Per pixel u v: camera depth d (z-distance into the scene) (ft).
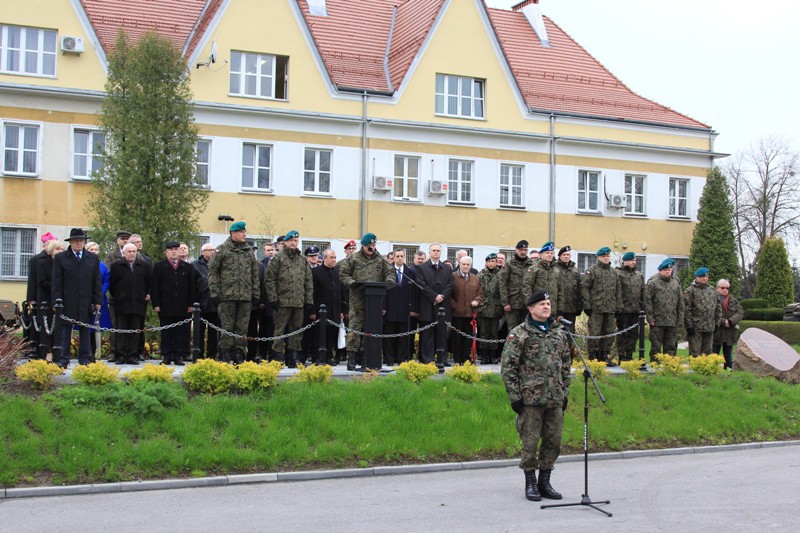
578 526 33.14
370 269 59.31
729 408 59.62
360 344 58.75
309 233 114.62
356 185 117.39
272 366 48.91
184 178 88.48
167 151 88.28
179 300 58.85
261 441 43.14
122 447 40.42
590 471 45.73
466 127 122.93
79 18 104.58
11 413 40.78
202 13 120.98
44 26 103.19
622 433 53.01
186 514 34.37
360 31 132.77
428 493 38.91
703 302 69.82
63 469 38.60
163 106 88.22
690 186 139.13
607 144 132.05
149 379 46.19
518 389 37.32
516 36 145.69
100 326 60.49
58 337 50.93
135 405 43.04
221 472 41.14
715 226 133.28
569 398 55.26
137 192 86.02
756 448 55.57
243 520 33.53
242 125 111.75
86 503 35.99
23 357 52.60
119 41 90.48
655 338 67.72
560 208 129.59
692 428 55.72
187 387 47.42
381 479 42.19
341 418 46.73
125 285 57.11
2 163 101.35
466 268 66.80
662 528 33.09
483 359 68.28
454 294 66.33
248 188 111.75
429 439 46.62
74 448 39.42
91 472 38.88
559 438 37.65
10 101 101.55
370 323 57.26
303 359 62.23
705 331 70.13
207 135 109.91
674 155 137.59
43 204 102.68
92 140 105.09
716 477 44.14
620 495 39.14
